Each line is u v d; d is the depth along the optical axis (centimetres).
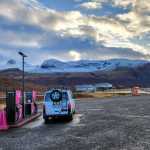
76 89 10244
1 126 2158
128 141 1532
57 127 2216
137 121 2408
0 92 7356
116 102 4772
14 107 2325
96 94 7506
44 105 2572
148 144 1439
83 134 1817
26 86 11625
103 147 1380
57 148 1390
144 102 4619
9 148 1441
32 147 1445
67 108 2569
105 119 2602
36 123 2530
